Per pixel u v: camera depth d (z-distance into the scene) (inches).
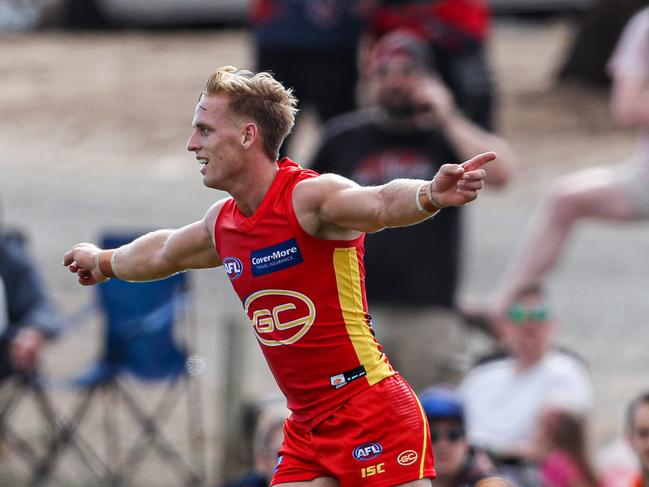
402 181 445.7
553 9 2906.0
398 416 490.9
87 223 1887.3
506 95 2527.1
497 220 1914.4
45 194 2059.5
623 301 1581.0
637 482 806.5
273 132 476.1
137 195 2047.2
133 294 1106.7
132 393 1321.4
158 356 1112.8
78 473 1130.0
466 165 424.2
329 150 1024.9
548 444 900.6
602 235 1891.0
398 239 987.9
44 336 1076.5
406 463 489.4
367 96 1328.7
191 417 1165.1
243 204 481.1
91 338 1460.4
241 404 1084.5
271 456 855.1
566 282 1657.2
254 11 1443.2
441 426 730.2
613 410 1212.5
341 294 481.7
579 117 2401.6
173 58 2928.2
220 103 472.4
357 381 490.0
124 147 2379.4
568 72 2610.7
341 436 490.3
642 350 1409.9
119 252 519.5
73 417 1212.5
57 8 3319.4
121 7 3181.6
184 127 2474.2
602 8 2583.7
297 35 1401.3
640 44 1203.2
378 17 1242.0
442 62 1192.8
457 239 1008.2
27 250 1162.6
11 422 1234.0
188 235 502.6
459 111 1184.8
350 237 480.4
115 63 2918.3
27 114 2571.4
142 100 2637.8
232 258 486.9
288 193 473.4
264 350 498.3
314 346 485.1
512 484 782.5
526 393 972.6
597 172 1223.5
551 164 2153.1
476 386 1000.2
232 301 1606.8
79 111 2586.1
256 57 1433.3
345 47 1403.8
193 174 2202.3
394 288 993.5
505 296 1091.3
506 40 2965.1
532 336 978.7
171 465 1157.1
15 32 3319.4
